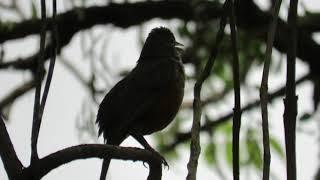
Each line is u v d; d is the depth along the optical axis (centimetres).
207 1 1248
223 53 1256
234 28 446
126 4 1255
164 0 1255
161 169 618
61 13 1253
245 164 1177
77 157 513
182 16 1269
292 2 427
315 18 1242
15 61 1228
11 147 471
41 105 479
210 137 1209
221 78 1308
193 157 447
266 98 423
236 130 438
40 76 481
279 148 1126
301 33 1232
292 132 413
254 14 1225
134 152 587
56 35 493
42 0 486
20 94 1205
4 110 1177
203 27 1253
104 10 1254
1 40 1241
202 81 479
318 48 1248
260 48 1271
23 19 1238
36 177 474
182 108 1287
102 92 1092
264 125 417
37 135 474
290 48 423
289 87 419
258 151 1188
